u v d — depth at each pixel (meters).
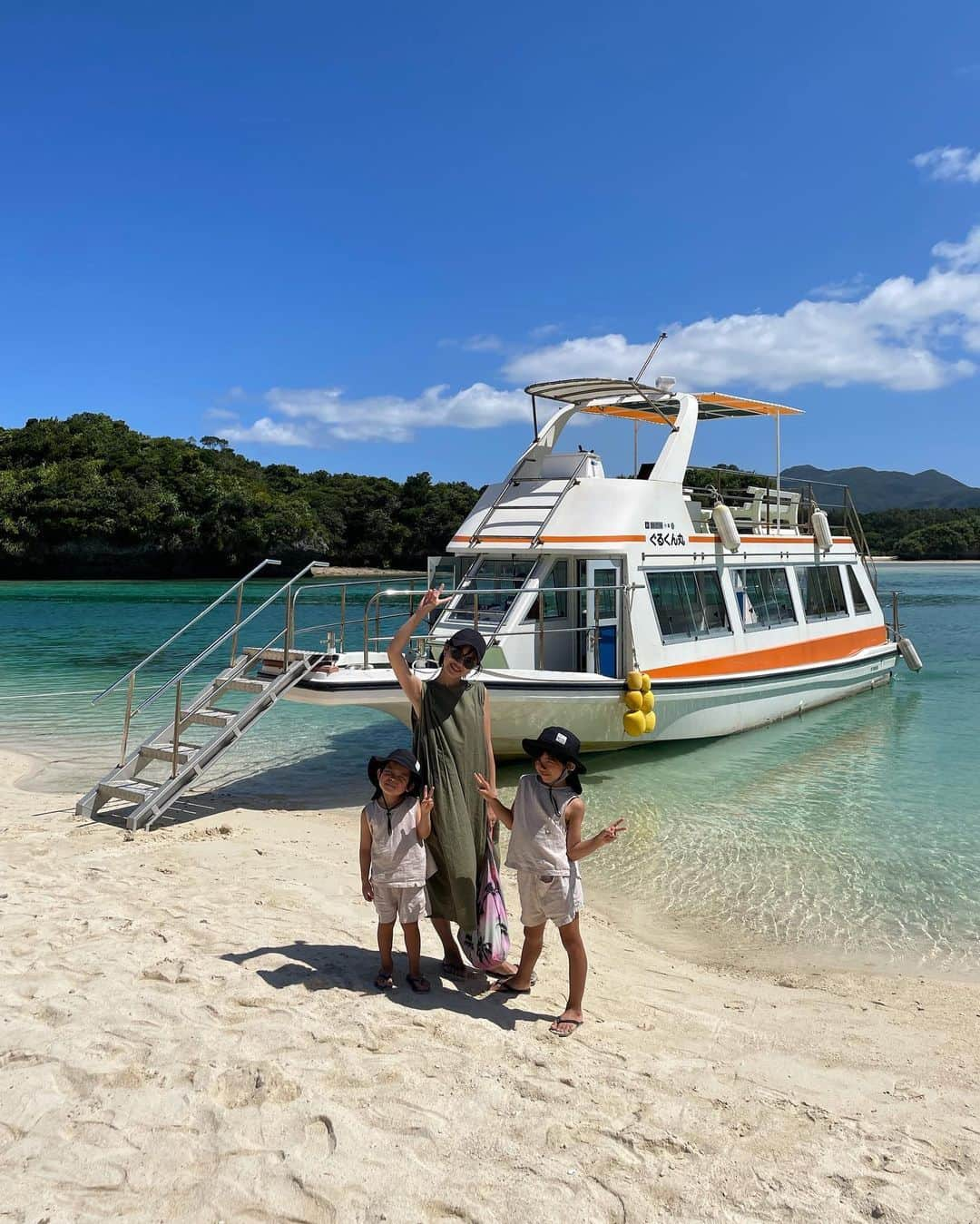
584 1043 4.58
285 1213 3.12
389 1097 3.87
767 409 16.52
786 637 15.47
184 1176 3.29
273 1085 3.90
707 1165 3.48
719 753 13.06
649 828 9.52
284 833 8.84
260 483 83.25
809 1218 3.19
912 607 42.12
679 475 13.38
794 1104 4.04
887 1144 3.72
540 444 13.54
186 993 4.85
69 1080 3.91
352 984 5.09
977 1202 3.32
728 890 7.78
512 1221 3.11
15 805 9.79
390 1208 3.16
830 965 6.32
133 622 33.28
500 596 12.47
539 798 4.77
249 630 30.89
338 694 10.04
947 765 12.32
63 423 79.94
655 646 12.39
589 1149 3.56
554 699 11.14
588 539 12.03
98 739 13.72
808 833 9.36
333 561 87.44
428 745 4.98
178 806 10.03
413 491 91.69
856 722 15.37
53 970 5.11
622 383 12.85
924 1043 4.95
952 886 7.87
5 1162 3.33
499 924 5.06
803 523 17.91
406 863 4.87
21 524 66.50
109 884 6.89
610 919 7.13
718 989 5.75
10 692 17.73
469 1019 4.74
